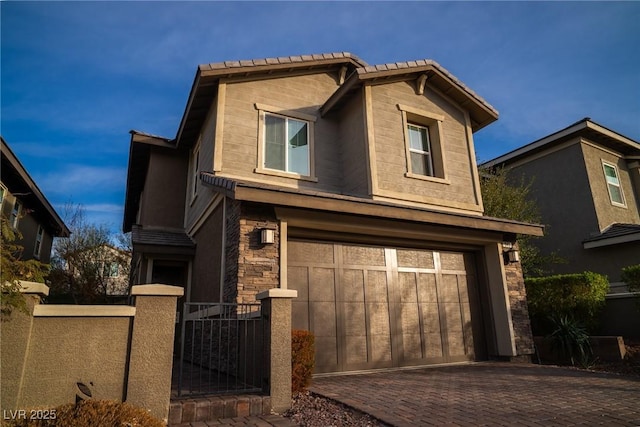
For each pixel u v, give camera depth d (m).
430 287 9.38
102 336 4.32
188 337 10.02
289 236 7.99
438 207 10.12
